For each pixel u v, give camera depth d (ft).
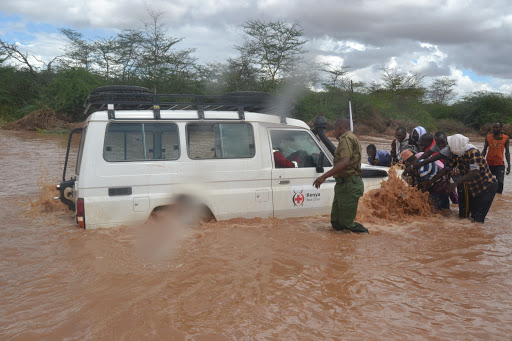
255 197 19.51
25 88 134.72
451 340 10.03
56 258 14.61
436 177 23.20
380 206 22.02
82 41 134.92
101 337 9.87
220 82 131.95
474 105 167.63
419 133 27.94
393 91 175.42
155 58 126.62
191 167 18.35
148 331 10.14
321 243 17.08
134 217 17.54
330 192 21.20
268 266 14.48
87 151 17.10
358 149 18.38
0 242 16.11
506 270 14.71
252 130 19.63
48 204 22.58
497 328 10.62
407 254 16.20
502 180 31.99
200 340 9.81
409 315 11.25
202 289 12.51
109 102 18.29
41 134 88.58
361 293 12.55
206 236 17.21
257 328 10.37
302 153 20.88
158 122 18.06
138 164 17.61
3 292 12.14
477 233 19.54
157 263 14.39
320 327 10.51
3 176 34.86
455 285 13.32
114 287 12.53
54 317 10.75
